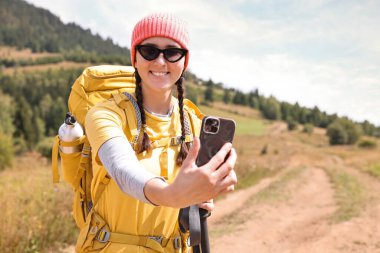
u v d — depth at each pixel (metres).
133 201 1.64
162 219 1.70
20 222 6.29
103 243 1.65
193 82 199.50
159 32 1.64
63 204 7.61
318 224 9.65
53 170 2.00
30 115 71.88
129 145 1.48
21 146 55.09
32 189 8.87
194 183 1.15
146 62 1.66
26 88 115.38
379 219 9.59
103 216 1.69
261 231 9.40
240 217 10.88
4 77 129.00
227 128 1.38
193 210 1.58
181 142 1.77
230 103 167.00
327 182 21.06
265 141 101.31
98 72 1.99
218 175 1.18
